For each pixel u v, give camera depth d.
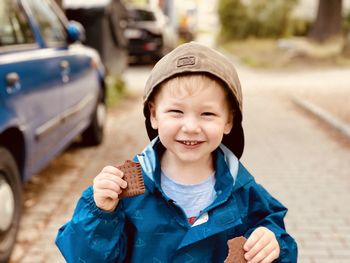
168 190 1.63
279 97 11.24
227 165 1.65
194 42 1.61
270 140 7.22
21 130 3.63
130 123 8.49
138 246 1.56
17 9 4.22
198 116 1.54
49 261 3.49
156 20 16.12
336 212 4.46
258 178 5.45
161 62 1.58
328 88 12.35
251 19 28.52
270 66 17.70
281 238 1.62
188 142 1.55
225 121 1.61
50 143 4.46
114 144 6.95
